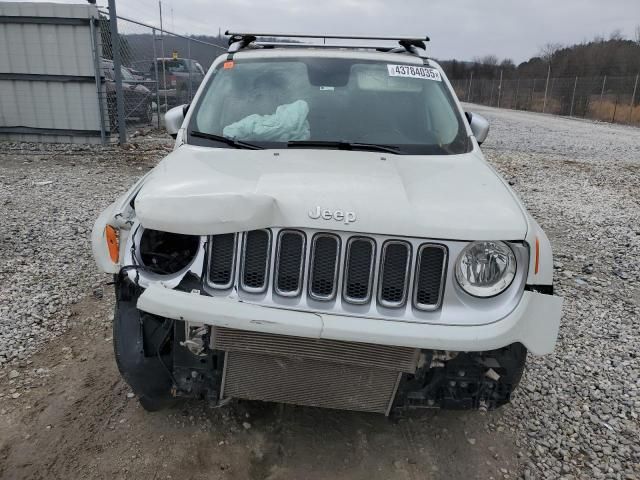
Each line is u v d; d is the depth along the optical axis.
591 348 4.10
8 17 10.99
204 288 2.45
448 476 2.81
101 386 3.36
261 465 2.82
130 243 2.59
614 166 12.83
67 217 6.64
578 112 34.31
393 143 3.37
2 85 11.48
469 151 3.45
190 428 3.04
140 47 13.98
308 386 2.54
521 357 2.59
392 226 2.37
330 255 2.41
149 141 12.42
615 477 2.84
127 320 2.66
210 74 3.88
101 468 2.75
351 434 3.06
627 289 5.34
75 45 11.14
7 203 7.17
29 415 3.08
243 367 2.52
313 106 3.57
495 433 3.13
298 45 4.41
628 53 42.69
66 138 11.78
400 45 4.50
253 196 2.38
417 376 2.50
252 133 3.40
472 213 2.47
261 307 2.32
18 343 3.77
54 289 4.61
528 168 12.00
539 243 2.55
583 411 3.35
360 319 2.31
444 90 3.85
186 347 2.57
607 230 7.33
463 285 2.38
